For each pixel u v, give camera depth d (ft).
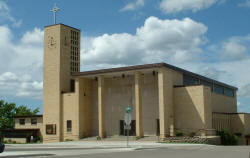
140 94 162.61
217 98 202.59
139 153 80.18
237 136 177.37
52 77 184.96
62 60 184.14
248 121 191.72
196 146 115.14
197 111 157.99
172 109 162.61
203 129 155.12
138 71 162.91
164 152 83.10
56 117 181.78
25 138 198.39
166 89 158.81
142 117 172.45
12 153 85.56
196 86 159.84
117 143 138.31
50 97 185.06
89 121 183.73
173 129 157.28
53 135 181.98
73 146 127.24
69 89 186.70
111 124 181.98
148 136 164.04
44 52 189.37
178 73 170.60
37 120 203.00
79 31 196.85
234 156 67.15
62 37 185.47
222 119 180.86
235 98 240.94
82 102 180.34
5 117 274.36
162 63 154.71
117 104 181.37
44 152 88.84
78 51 194.90
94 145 128.47
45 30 189.88
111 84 184.96
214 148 101.81
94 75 176.55
